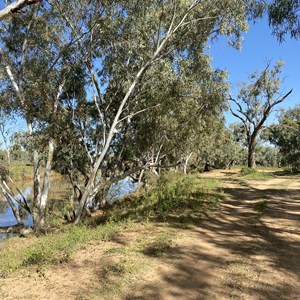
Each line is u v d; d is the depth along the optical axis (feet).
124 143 56.03
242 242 25.50
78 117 50.72
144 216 35.37
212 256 22.20
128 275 18.74
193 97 48.55
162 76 45.83
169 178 66.54
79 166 56.24
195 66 46.98
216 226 31.09
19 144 43.73
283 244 24.75
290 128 111.65
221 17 43.80
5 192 47.42
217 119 54.60
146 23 44.06
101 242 25.95
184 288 17.21
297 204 43.16
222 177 93.97
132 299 16.03
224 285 17.54
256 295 16.35
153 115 50.26
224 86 49.14
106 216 42.14
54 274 19.58
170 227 30.17
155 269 19.69
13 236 43.19
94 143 55.88
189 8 42.19
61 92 48.83
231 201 46.62
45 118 44.80
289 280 18.03
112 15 42.06
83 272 19.51
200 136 54.90
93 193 48.96
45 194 46.03
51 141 45.37
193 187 57.47
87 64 47.34
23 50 45.80
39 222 45.01
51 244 26.99
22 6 16.38
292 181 76.33
